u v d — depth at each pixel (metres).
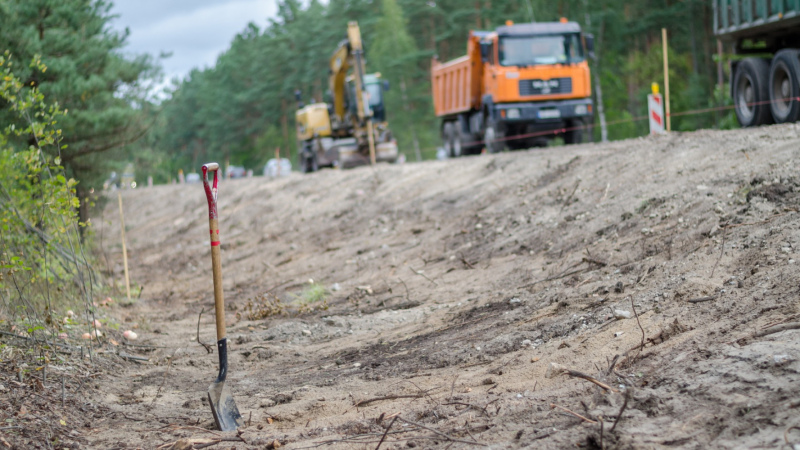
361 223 14.32
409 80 55.50
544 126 18.97
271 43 74.88
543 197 10.77
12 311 6.79
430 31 59.62
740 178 7.61
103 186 13.62
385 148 24.41
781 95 12.40
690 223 6.93
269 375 6.27
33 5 11.02
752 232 5.89
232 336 8.17
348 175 19.47
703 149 9.53
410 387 5.06
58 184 6.57
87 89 11.49
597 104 38.31
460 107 21.91
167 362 6.90
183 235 20.78
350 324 7.91
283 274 12.27
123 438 4.50
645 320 5.00
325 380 5.71
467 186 13.72
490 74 18.98
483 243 10.09
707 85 36.12
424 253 10.71
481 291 7.89
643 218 7.86
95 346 6.96
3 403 4.79
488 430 3.83
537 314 6.13
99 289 10.66
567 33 18.84
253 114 80.31
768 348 3.77
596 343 4.87
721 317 4.57
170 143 95.12
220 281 4.86
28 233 7.51
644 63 40.84
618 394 3.86
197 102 95.56
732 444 3.04
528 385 4.49
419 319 7.48
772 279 4.80
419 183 15.41
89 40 12.02
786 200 6.42
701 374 3.78
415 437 3.92
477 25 53.19
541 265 7.97
